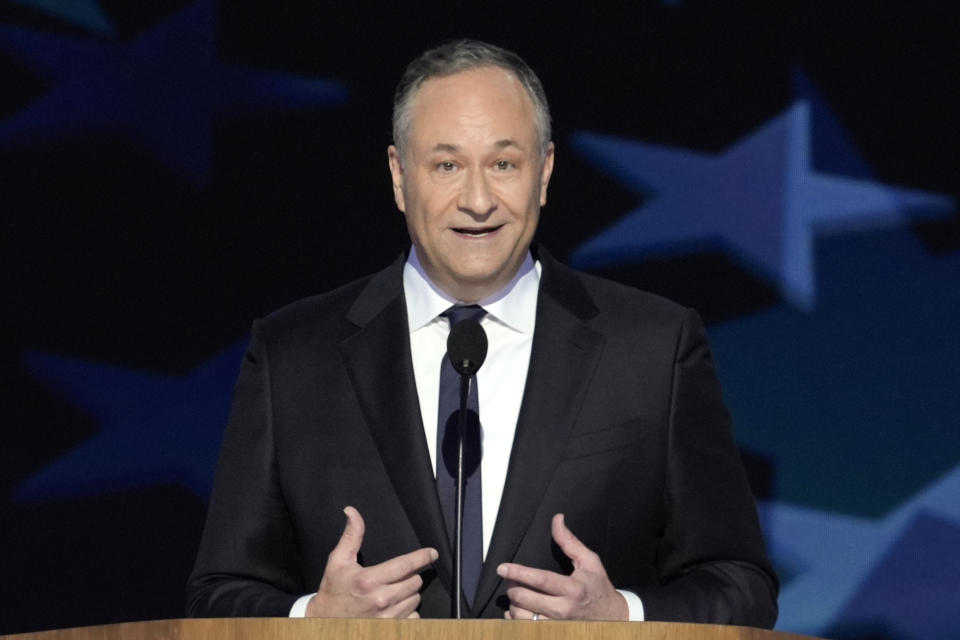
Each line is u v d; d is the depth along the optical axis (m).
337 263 16.86
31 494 16.62
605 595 8.01
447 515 9.18
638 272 16.75
